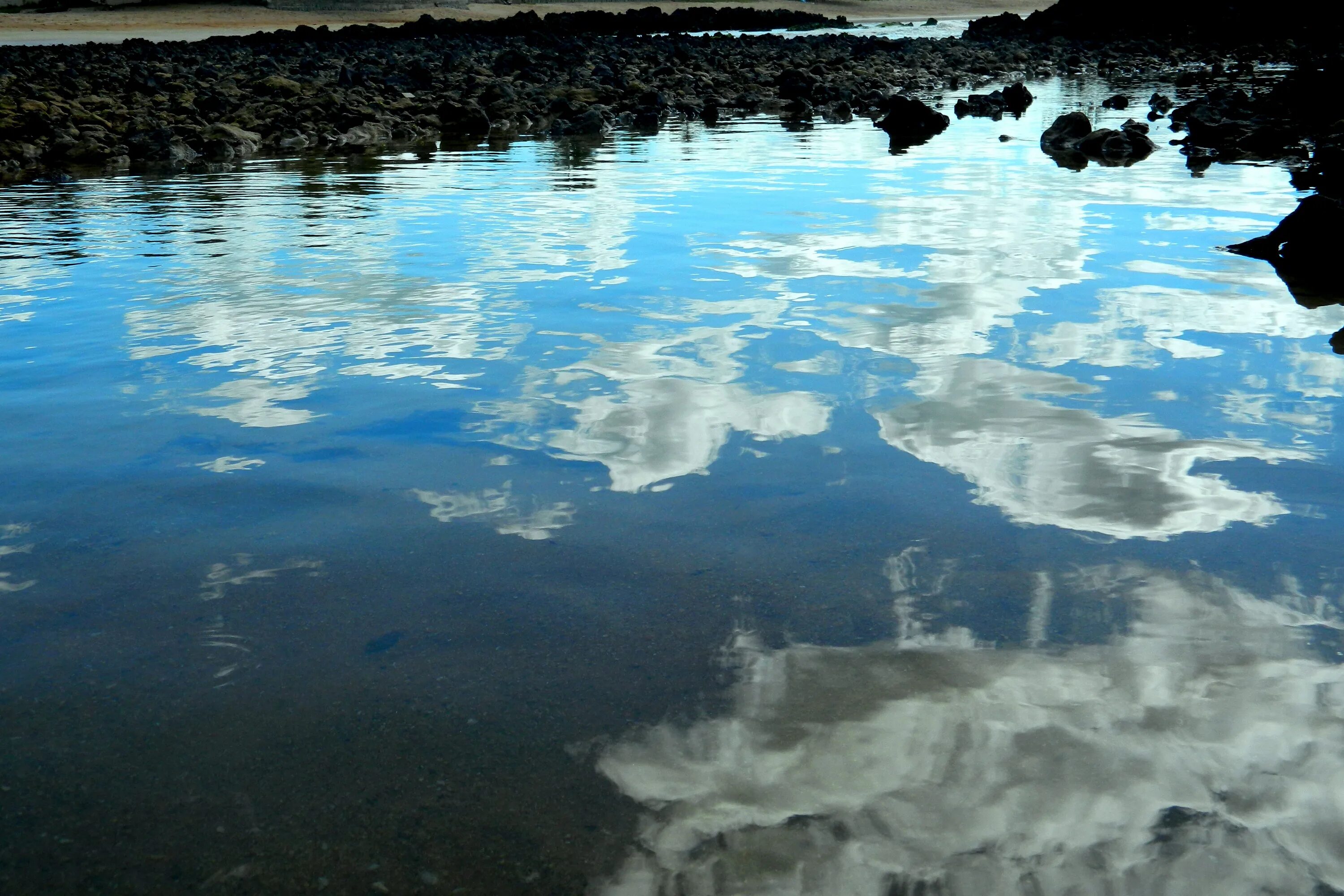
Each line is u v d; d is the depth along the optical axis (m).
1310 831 1.47
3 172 11.11
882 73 24.69
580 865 1.46
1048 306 4.50
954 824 1.50
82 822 1.57
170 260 5.97
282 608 2.15
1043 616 2.05
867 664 1.91
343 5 65.06
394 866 1.47
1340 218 5.33
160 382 3.67
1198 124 12.55
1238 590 2.14
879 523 2.47
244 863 1.48
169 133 12.28
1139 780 1.57
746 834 1.50
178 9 62.16
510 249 6.12
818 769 1.63
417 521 2.53
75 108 14.81
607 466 2.83
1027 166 10.22
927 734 1.70
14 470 2.89
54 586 2.26
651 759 1.67
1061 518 2.47
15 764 1.70
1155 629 2.00
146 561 2.36
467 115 15.27
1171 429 3.03
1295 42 30.77
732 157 11.46
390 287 5.14
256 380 3.66
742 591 2.18
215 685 1.90
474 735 1.74
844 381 3.51
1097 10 36.66
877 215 7.09
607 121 16.39
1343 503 2.53
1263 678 1.83
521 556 2.35
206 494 2.70
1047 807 1.52
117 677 1.93
